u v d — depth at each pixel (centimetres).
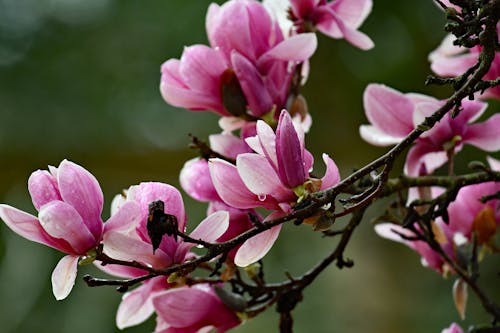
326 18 251
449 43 253
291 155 221
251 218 221
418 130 222
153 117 484
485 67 223
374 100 243
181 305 237
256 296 240
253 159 221
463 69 248
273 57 241
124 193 234
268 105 241
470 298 454
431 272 486
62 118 486
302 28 250
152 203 219
